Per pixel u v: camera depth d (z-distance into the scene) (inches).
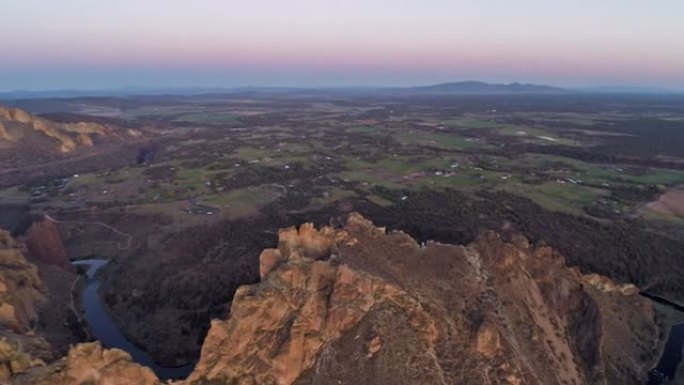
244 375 2760.8
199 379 2716.5
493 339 2935.5
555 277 3767.2
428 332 2913.4
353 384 2687.0
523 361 2970.0
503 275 3545.8
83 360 2500.0
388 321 2918.3
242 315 2874.0
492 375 2810.0
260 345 2839.6
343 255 3304.6
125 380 2554.1
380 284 3043.8
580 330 3494.1
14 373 2511.1
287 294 2997.0
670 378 3535.9
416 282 3223.4
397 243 3535.9
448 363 2824.8
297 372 2795.3
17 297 3754.9
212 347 2792.8
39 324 3772.1
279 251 3408.0
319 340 2876.5
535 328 3289.9
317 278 3095.5
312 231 3511.3
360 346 2822.3
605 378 3230.8
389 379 2691.9
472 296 3260.3
